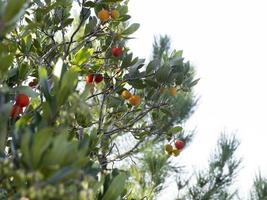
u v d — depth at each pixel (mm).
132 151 1212
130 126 1164
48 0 1127
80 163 530
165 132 1242
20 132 617
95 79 1159
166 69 1165
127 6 1211
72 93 613
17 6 541
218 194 2662
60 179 514
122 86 1208
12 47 843
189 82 1246
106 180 739
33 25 891
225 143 2760
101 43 1285
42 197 495
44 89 640
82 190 518
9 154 721
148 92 1211
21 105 722
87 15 1158
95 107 1199
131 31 1229
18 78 883
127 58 1205
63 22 1182
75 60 1104
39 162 520
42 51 1157
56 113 629
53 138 558
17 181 531
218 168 2709
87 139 618
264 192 2541
